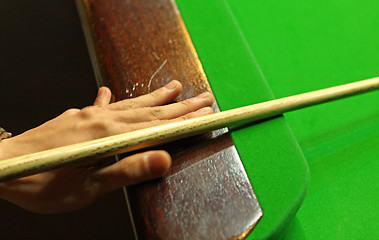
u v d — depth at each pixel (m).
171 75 0.86
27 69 1.48
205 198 0.67
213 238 0.63
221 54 0.90
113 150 0.62
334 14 1.21
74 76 1.54
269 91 0.85
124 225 1.38
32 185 0.66
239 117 0.72
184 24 0.95
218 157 0.72
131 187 0.69
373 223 0.79
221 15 0.97
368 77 1.08
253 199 0.67
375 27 1.18
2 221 1.30
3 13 1.53
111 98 0.83
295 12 1.21
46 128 0.72
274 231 0.64
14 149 0.70
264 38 1.16
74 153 0.59
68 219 1.35
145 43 0.91
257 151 0.73
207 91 0.83
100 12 0.97
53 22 1.58
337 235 0.78
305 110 0.98
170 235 0.63
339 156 0.91
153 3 0.98
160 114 0.74
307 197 0.83
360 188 0.85
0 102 1.41
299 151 0.74
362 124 0.97
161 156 0.64
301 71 1.09
